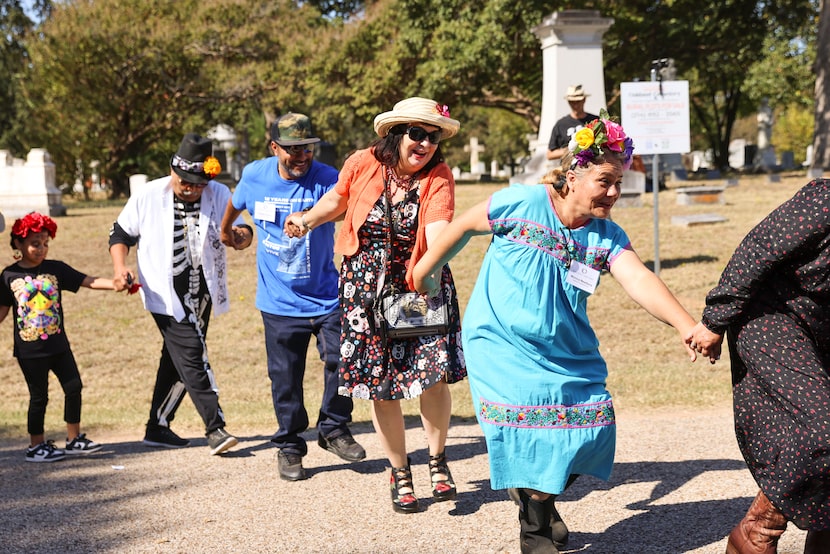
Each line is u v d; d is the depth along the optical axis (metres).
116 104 37.47
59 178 38.75
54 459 5.81
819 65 27.16
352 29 35.97
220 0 35.56
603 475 3.62
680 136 11.04
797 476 3.01
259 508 4.63
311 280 5.22
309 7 38.97
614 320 10.41
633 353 9.12
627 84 10.84
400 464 4.50
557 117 16.14
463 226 3.66
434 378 4.31
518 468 3.50
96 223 19.59
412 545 4.01
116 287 5.69
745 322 3.19
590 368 3.59
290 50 35.47
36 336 5.77
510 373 3.51
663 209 17.53
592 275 3.48
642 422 6.18
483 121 64.94
